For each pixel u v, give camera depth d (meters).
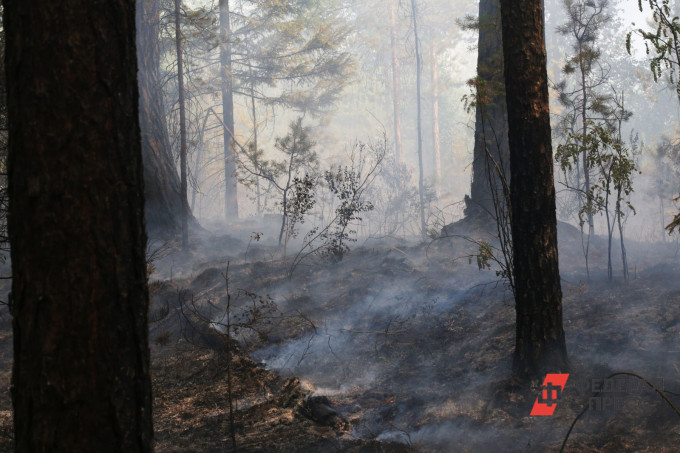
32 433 2.30
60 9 2.32
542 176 5.15
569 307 6.61
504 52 5.22
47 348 2.28
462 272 7.92
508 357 5.60
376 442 4.54
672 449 3.78
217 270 9.16
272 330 6.96
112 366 2.35
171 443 4.90
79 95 2.33
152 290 8.22
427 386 5.52
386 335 6.52
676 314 5.77
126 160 2.45
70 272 2.29
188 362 6.66
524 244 5.18
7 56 2.38
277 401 5.59
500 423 4.58
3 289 10.29
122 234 2.41
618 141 7.62
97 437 2.31
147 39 12.82
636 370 4.89
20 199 2.33
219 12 18.78
